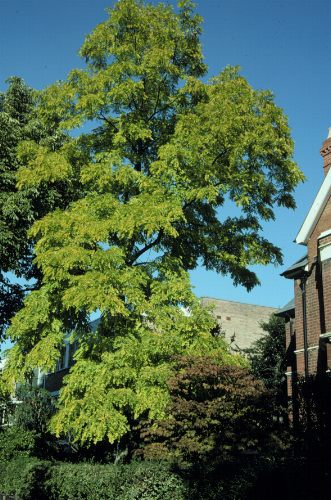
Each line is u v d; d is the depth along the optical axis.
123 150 18.95
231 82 18.53
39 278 23.86
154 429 14.14
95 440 14.18
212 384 13.91
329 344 16.36
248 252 19.25
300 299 18.67
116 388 15.38
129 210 16.44
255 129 17.61
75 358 15.99
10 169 22.11
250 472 10.98
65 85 19.41
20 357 16.28
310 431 12.05
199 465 11.98
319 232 17.72
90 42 19.53
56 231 16.47
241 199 17.78
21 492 16.72
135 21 19.17
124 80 18.70
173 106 19.78
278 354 30.84
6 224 21.20
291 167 18.20
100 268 15.61
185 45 20.08
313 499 10.61
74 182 21.73
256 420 13.73
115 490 12.64
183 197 17.41
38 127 23.05
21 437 21.23
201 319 16.23
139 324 16.30
